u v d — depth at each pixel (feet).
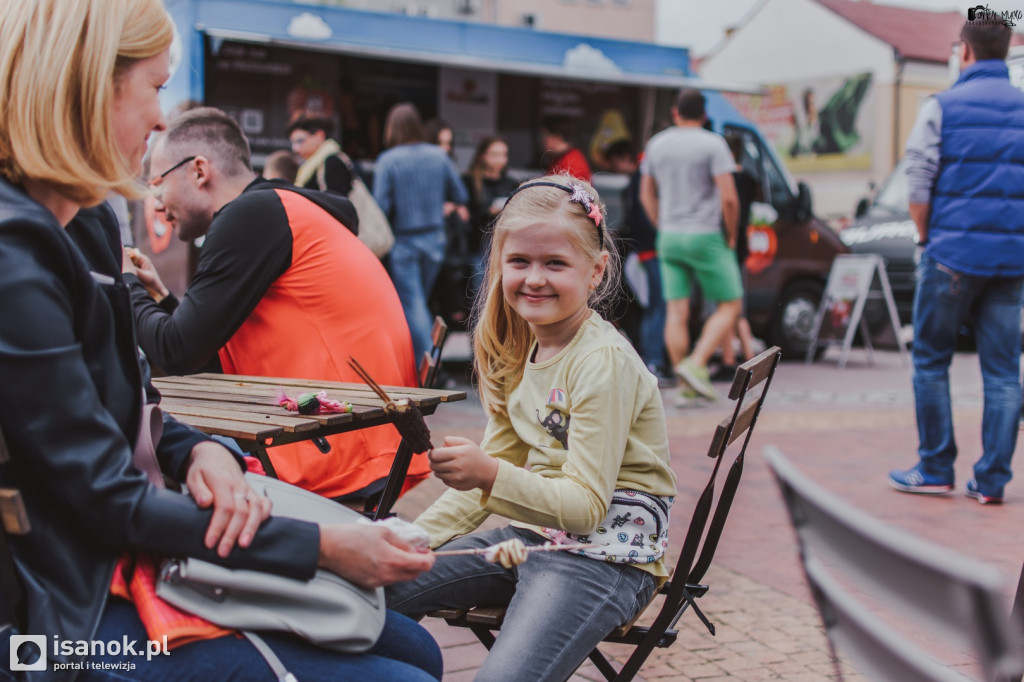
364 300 9.41
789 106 94.68
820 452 19.16
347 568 4.98
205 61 25.43
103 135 4.75
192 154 9.83
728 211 23.88
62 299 4.61
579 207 6.63
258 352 9.44
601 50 30.96
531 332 7.16
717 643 10.05
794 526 5.28
